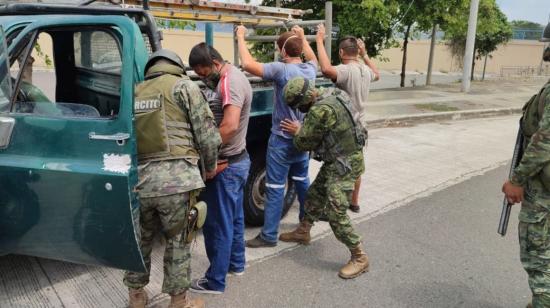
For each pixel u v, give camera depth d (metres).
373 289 3.37
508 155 7.54
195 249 3.88
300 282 3.43
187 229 2.64
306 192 4.00
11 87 2.62
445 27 15.36
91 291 3.19
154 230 2.73
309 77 3.67
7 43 2.74
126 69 2.30
